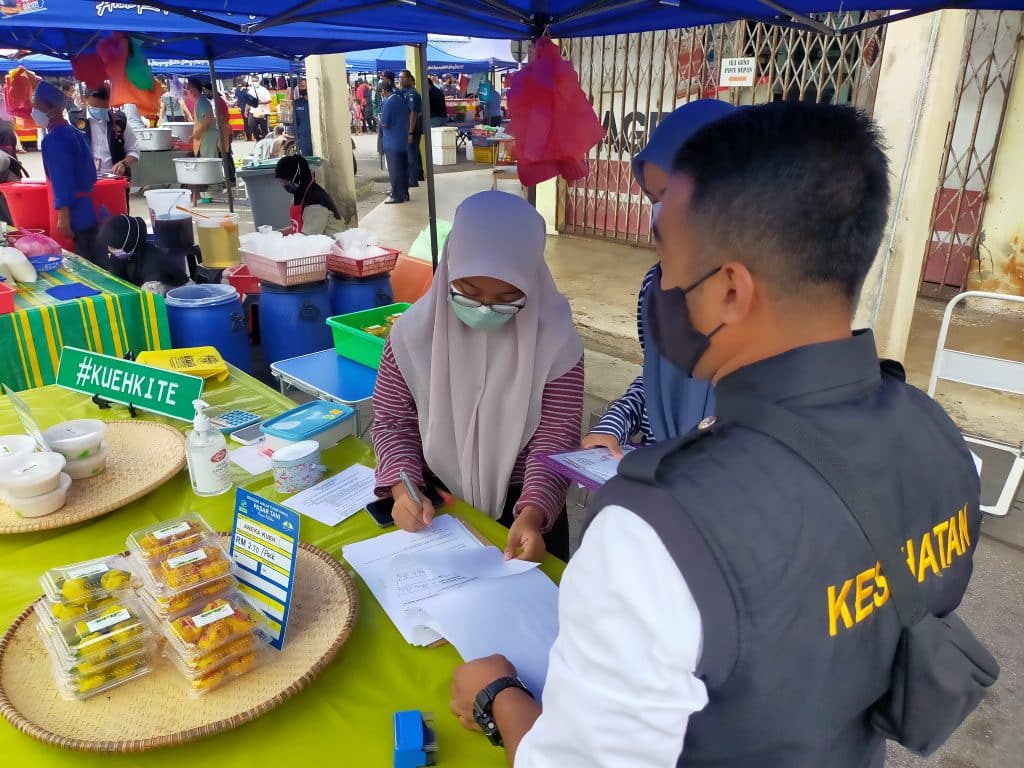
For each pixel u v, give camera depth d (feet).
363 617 3.89
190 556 3.56
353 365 9.22
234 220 13.33
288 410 6.30
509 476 5.33
